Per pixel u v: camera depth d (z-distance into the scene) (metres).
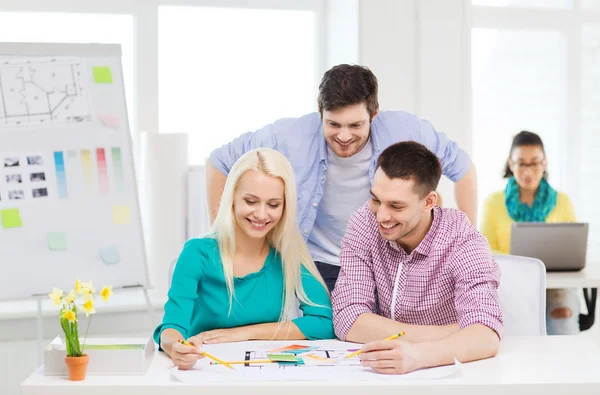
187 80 4.06
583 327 3.65
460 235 1.95
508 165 3.96
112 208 2.78
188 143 3.92
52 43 2.77
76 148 2.76
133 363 1.64
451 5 3.94
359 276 2.02
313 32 4.21
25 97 2.72
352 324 1.93
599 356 1.80
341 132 2.28
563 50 4.31
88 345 1.70
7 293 2.65
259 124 4.16
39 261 2.69
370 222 2.03
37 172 2.71
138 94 3.99
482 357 1.77
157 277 3.73
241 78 4.13
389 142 2.46
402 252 1.98
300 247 2.07
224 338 1.93
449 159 2.61
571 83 4.32
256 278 2.02
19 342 3.52
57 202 2.72
